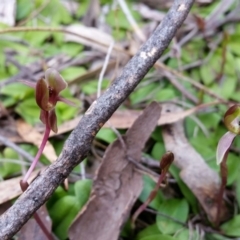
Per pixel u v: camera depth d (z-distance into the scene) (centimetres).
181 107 24
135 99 25
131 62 16
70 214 19
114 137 21
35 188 14
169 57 27
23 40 28
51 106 14
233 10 29
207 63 27
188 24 29
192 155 21
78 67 27
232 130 15
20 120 24
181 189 20
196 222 19
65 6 31
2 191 19
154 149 22
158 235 18
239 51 27
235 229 19
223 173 17
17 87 25
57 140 23
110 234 17
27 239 18
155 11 31
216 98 24
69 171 15
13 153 22
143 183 19
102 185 18
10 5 30
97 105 15
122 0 29
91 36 28
